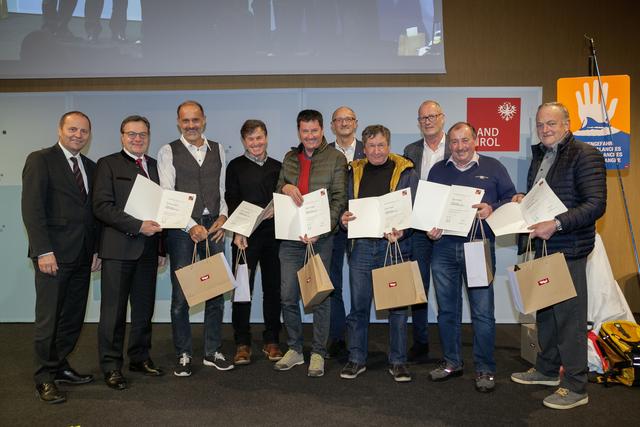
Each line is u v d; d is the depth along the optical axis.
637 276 4.66
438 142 3.62
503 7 4.56
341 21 4.46
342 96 4.55
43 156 2.96
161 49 4.48
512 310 4.55
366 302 3.22
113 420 2.67
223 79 4.57
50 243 2.90
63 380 3.15
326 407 2.81
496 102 4.55
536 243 2.93
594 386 3.08
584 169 2.71
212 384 3.14
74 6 4.48
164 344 4.00
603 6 4.58
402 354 3.20
